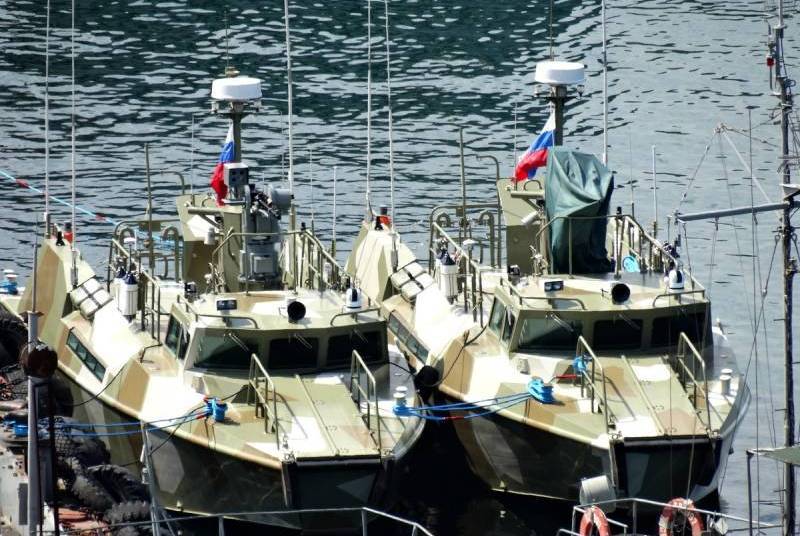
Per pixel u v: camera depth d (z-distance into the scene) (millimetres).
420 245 126312
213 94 102688
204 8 175625
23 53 163875
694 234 130250
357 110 153000
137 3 176500
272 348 89062
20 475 79250
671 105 158125
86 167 140125
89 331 97438
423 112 152750
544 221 101625
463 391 93812
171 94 155500
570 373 91312
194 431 85250
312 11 175625
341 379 89438
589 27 178125
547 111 153875
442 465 96062
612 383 89375
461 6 180125
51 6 175250
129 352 93688
